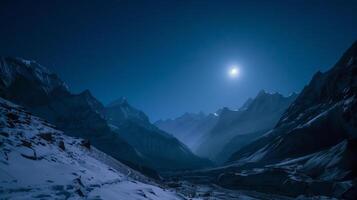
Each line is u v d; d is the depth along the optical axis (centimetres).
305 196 5522
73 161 1866
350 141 7019
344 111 10406
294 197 6041
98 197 1173
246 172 9575
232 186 8631
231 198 5166
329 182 5600
